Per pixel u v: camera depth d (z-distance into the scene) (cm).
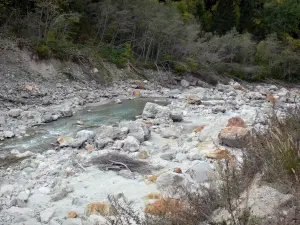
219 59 3017
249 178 440
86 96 1762
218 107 1573
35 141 1002
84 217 504
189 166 741
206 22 3962
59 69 1953
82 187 645
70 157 831
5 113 1262
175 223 386
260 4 4906
